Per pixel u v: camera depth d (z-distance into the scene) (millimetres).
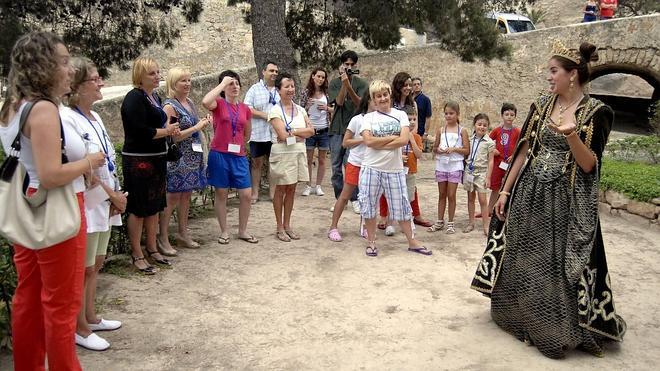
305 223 6797
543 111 3854
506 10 21250
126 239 5461
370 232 5641
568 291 3662
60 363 2885
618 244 6195
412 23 11375
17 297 2953
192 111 5574
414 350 3762
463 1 11523
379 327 4105
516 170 4016
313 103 8297
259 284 4883
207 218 6949
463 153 6391
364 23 11648
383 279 5035
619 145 9852
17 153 2693
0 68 9172
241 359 3633
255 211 7348
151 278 4930
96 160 2832
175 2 11906
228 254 5609
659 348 3852
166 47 11977
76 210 2775
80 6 10578
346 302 4539
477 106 14672
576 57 3613
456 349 3779
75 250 2840
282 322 4172
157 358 3625
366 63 13797
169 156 4965
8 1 9484
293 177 5949
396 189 5609
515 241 3867
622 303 4625
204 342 3848
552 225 3705
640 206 6941
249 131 5941
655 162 9320
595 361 3650
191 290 4723
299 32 11977
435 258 5609
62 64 2693
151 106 4707
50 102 2664
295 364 3580
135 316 4215
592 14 18656
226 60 19719
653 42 14281
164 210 5414
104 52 11008
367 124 5539
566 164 3699
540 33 14594
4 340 3684
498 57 12062
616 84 25328
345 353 3721
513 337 3953
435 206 7855
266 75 7586
